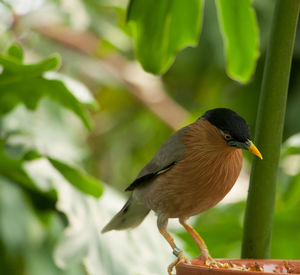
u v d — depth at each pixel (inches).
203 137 267.9
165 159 274.4
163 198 277.7
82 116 315.3
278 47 223.5
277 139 226.5
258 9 465.1
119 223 311.3
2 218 339.6
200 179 268.1
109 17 520.7
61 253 300.2
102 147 607.2
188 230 281.0
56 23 495.2
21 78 297.3
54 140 382.3
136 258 321.1
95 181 315.6
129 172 614.5
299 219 410.6
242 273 182.7
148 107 552.4
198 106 568.7
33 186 347.9
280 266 221.8
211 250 423.5
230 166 269.1
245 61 311.3
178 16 312.5
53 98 315.0
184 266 201.3
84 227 312.5
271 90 225.0
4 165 334.3
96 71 519.5
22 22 454.9
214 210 422.3
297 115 454.9
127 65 556.1
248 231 230.4
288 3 221.5
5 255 338.0
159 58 317.7
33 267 340.5
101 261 306.0
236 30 306.8
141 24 312.5
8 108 320.8
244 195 445.1
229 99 514.9
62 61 498.9
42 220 344.2
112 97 615.8
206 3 483.8
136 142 610.5
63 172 318.3
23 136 328.5
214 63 508.4
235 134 257.6
